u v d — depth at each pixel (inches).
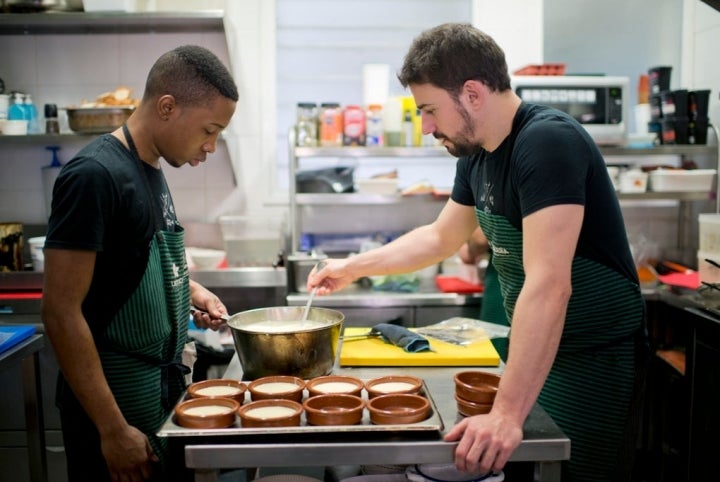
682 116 125.0
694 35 139.6
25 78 135.7
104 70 135.8
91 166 57.1
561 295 53.1
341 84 144.6
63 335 56.3
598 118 121.5
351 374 64.8
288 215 141.3
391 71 144.9
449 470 56.6
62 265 55.8
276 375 61.1
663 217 145.0
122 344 61.6
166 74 60.7
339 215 142.2
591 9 141.4
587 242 63.2
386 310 118.3
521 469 66.4
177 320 66.6
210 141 64.6
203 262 123.5
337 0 142.6
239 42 137.8
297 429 49.6
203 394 55.9
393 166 146.5
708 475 88.5
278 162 145.3
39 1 118.0
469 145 61.7
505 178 62.6
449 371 65.9
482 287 120.9
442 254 79.6
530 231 55.4
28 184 137.2
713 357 87.3
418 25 143.9
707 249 92.4
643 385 67.9
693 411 92.1
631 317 66.0
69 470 64.7
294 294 121.9
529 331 52.1
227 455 49.0
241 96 138.7
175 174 138.6
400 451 49.3
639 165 138.3
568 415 66.9
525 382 51.0
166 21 122.6
